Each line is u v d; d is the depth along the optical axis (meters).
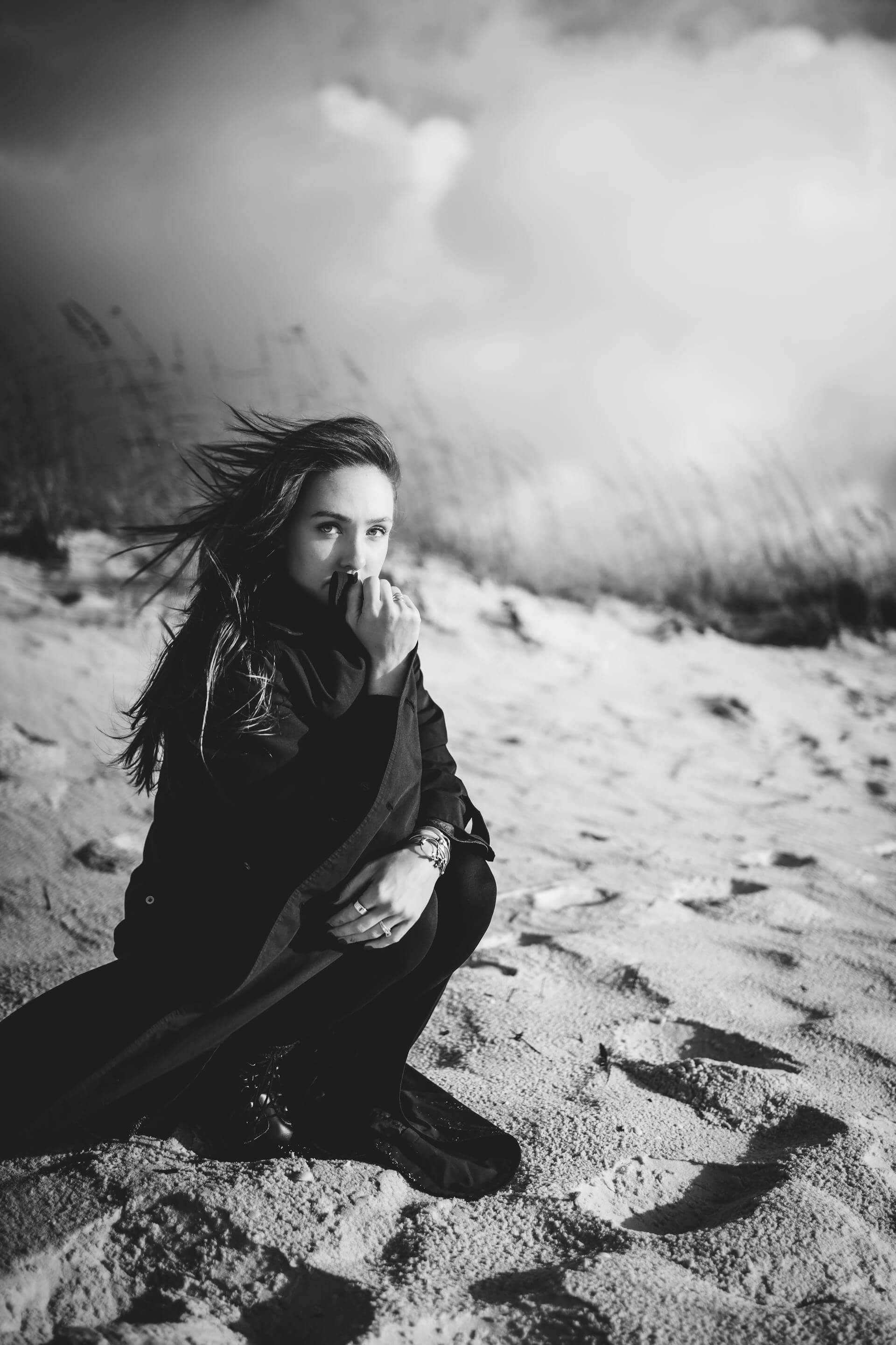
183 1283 1.83
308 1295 1.81
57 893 3.63
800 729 6.92
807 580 10.16
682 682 7.73
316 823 2.03
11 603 6.86
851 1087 2.57
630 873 4.16
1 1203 1.99
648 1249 1.92
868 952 3.46
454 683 7.01
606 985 3.13
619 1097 2.49
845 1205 2.06
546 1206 2.06
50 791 4.56
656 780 5.61
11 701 5.47
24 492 8.39
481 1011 2.92
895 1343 1.71
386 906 2.01
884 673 8.69
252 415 2.31
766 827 4.94
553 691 7.15
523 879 4.04
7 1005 2.81
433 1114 2.30
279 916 1.97
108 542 8.22
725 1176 2.22
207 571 2.13
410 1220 2.01
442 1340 1.70
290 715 2.04
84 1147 2.15
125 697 5.77
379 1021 2.20
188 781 2.05
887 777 6.02
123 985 2.04
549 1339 1.70
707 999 3.04
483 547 9.70
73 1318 1.76
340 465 2.11
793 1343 1.69
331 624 2.13
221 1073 2.18
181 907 2.05
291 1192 2.04
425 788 2.20
